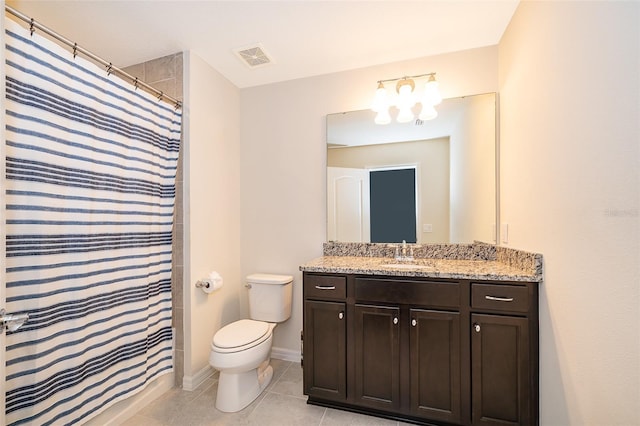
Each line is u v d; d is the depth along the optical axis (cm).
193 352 188
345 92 218
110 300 146
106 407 142
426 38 179
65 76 124
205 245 201
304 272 170
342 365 161
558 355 116
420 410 148
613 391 86
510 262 160
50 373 118
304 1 147
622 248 82
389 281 154
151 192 172
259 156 238
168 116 182
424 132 201
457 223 193
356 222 214
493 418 138
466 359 142
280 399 175
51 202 119
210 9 152
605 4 87
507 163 169
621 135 82
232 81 233
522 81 148
